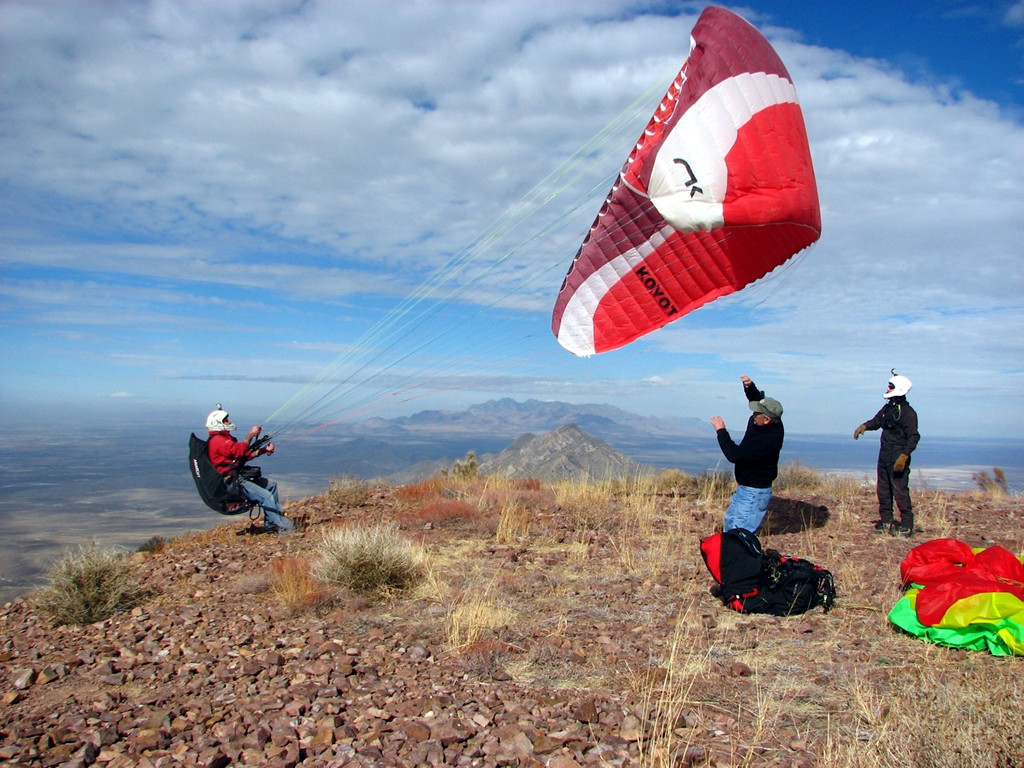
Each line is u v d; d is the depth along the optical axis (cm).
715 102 704
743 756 355
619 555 807
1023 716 336
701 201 715
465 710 411
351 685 454
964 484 1550
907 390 901
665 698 422
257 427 996
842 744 365
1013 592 519
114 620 620
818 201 755
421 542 869
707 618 582
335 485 1254
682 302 886
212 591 700
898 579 690
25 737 398
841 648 516
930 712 358
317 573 697
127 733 400
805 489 1308
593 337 934
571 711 406
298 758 360
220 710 422
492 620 573
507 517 961
